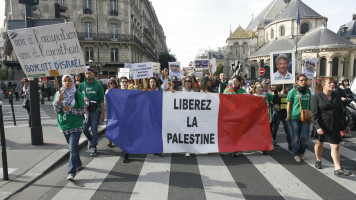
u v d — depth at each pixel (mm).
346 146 6777
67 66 4469
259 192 3902
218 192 3900
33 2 6047
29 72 4480
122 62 35844
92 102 5734
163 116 5719
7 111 14500
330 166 5105
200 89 6707
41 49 4434
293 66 6387
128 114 5559
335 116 4574
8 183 4121
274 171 4820
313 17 55562
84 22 34750
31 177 4363
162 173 4695
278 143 7164
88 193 3871
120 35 35781
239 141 5883
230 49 70688
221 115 5887
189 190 3967
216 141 5840
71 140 4316
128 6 36250
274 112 6820
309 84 7117
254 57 62125
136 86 8359
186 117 5777
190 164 5230
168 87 8758
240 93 6262
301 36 56188
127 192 3898
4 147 4207
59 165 5160
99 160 5492
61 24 4379
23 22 6129
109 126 5477
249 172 4766
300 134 5695
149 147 5559
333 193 3871
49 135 7379
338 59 46719
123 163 5293
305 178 4469
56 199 3684
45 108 15711
